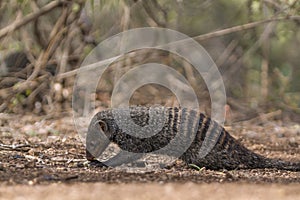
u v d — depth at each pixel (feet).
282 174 34.32
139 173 32.86
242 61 72.84
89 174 32.09
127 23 61.67
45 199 25.61
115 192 27.12
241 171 35.09
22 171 32.17
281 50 73.61
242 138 53.01
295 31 64.49
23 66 63.77
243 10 67.92
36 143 44.01
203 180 31.19
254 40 71.72
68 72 60.64
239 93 72.08
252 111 66.80
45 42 64.59
